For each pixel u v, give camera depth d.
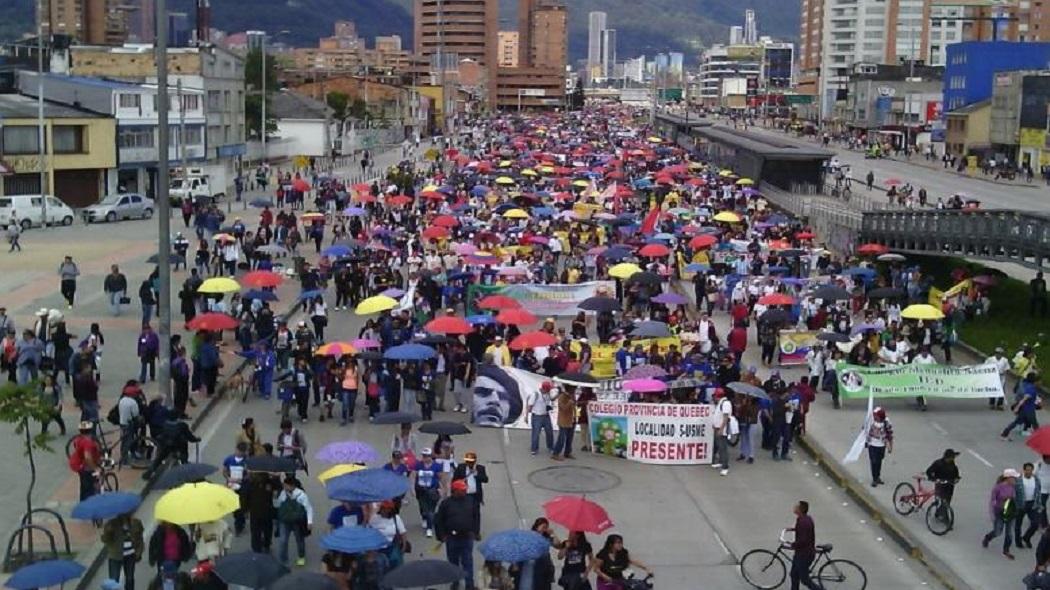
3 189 75.62
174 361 29.44
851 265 53.22
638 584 18.06
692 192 81.56
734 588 20.30
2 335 31.67
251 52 151.62
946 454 23.41
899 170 121.19
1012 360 36.84
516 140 152.62
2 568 19.53
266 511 20.55
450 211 65.88
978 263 57.38
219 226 60.31
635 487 25.95
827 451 28.80
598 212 66.62
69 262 42.03
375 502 19.08
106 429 27.91
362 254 48.78
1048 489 22.19
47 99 83.62
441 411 31.61
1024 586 20.48
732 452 28.86
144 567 20.28
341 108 161.12
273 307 44.56
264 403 32.09
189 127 95.25
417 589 18.91
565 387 28.42
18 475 24.53
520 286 43.66
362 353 30.73
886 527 23.52
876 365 35.00
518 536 17.02
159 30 27.78
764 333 38.56
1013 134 117.06
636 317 41.59
